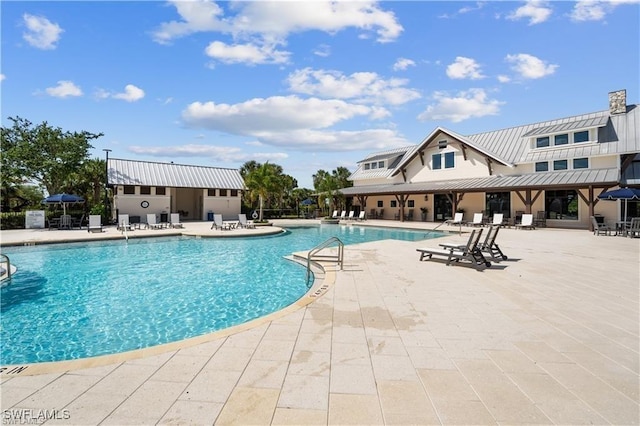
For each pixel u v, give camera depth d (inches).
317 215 1428.4
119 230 790.5
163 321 248.2
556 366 137.6
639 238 607.8
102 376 130.6
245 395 117.0
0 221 796.6
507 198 964.6
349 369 135.6
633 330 177.0
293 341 164.1
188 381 126.6
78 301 293.3
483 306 219.6
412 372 133.0
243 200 1382.9
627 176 765.9
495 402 112.0
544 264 365.7
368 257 416.8
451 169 1090.7
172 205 1272.1
